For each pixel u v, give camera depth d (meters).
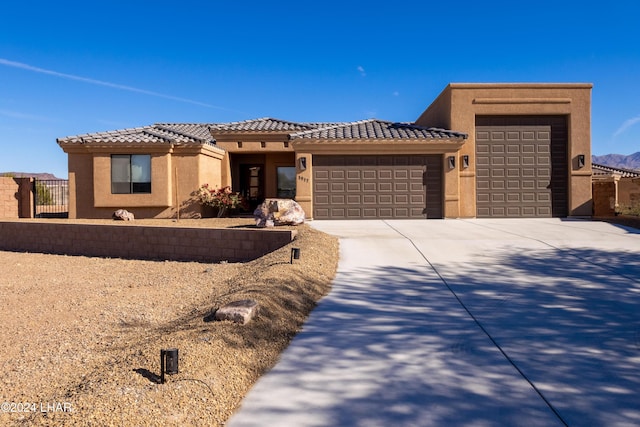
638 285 7.25
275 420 3.44
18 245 16.72
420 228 13.64
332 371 4.27
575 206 17.05
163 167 18.55
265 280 6.83
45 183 24.36
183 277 10.15
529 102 17.16
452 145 16.66
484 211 17.25
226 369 4.11
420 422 3.40
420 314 5.95
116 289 9.02
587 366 4.32
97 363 4.97
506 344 4.89
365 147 16.70
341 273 8.20
